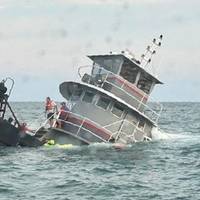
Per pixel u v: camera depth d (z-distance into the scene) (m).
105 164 78.31
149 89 98.25
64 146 92.50
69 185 61.41
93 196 56.00
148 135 100.94
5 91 86.56
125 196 56.44
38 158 81.94
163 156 89.06
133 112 95.94
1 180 63.69
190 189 60.72
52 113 98.94
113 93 93.94
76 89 96.69
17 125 93.94
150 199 55.31
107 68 96.50
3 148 89.12
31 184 61.59
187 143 111.31
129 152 91.06
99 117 93.00
